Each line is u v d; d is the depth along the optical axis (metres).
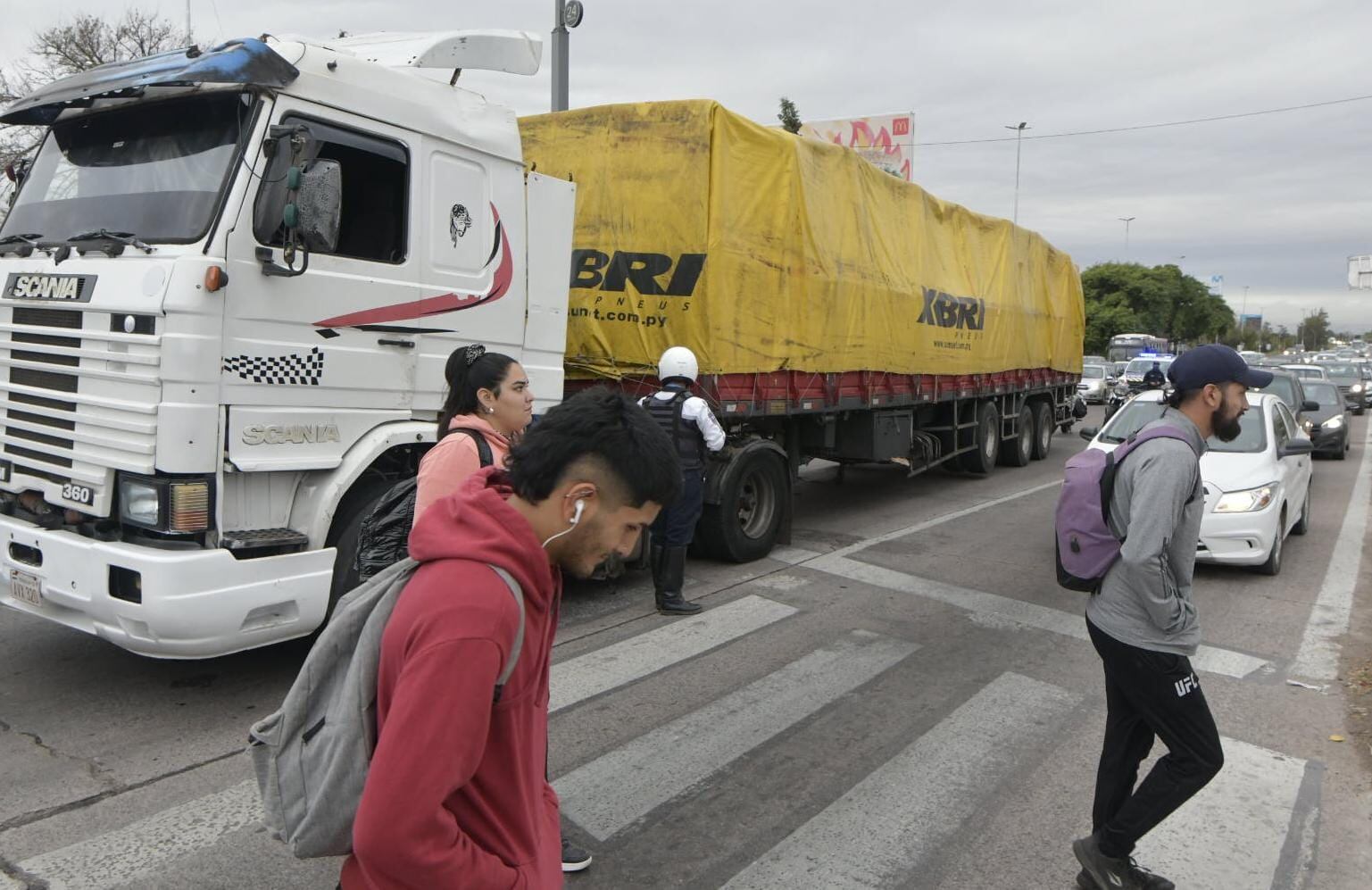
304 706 1.65
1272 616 6.86
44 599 4.45
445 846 1.40
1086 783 4.11
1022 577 7.82
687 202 7.21
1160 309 73.69
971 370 12.83
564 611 6.59
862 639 6.08
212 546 4.17
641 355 7.39
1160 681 3.00
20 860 3.30
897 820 3.75
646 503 1.62
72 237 4.44
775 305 7.93
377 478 4.98
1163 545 2.89
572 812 3.76
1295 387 15.77
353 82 4.71
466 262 5.36
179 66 4.26
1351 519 11.16
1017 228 14.66
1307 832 3.77
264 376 4.33
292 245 4.25
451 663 1.40
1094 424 25.84
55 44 20.84
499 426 3.33
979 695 5.14
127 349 4.08
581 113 7.64
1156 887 3.23
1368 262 26.92
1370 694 5.29
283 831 1.65
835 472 14.64
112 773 3.96
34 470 4.54
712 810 3.81
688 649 5.80
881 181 10.15
